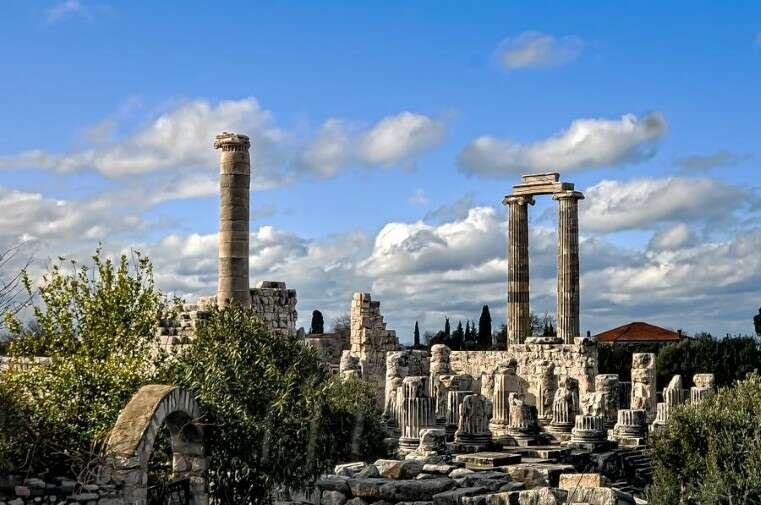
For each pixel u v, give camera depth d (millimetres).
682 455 34031
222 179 43375
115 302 28375
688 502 33812
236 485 25828
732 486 31984
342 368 54500
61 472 22844
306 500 28688
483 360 70812
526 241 79938
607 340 112812
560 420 53656
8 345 27906
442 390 56906
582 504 28031
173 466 24297
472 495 28750
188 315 37750
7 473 21219
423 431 39656
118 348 28203
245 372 27297
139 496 21188
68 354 27469
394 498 28719
